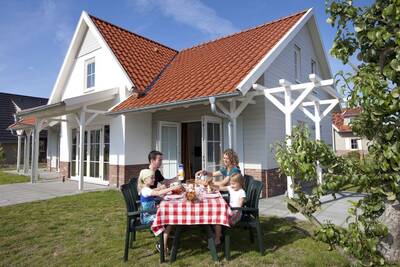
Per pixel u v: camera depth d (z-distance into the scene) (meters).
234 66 8.65
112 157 10.74
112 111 9.73
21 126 16.56
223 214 4.00
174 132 10.42
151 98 9.28
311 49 13.32
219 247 4.59
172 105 7.93
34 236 5.23
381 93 2.73
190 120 10.08
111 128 10.81
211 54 11.43
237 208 4.34
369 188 3.12
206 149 8.83
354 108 3.22
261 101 8.93
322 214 6.51
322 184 3.25
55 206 7.55
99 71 12.09
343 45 3.28
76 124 13.27
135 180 5.41
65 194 9.30
